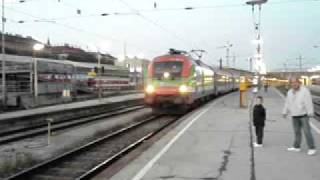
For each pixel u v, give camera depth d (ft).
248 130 56.54
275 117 71.82
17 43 198.39
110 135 63.41
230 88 211.00
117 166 41.45
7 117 82.43
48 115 93.35
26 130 77.10
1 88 134.41
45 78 146.51
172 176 32.19
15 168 43.19
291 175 31.60
